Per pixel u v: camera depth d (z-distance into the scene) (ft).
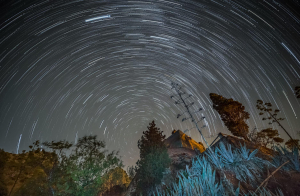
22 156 38.75
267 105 59.41
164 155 38.22
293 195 19.38
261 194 18.08
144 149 40.37
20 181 32.96
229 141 37.01
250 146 34.86
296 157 24.99
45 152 37.06
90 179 36.17
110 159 40.06
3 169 33.30
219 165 24.88
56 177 33.40
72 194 33.50
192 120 30.81
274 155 28.55
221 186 18.72
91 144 39.93
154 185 33.63
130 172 57.41
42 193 31.09
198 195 17.71
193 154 45.06
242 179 23.48
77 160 37.19
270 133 55.36
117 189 43.50
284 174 23.25
